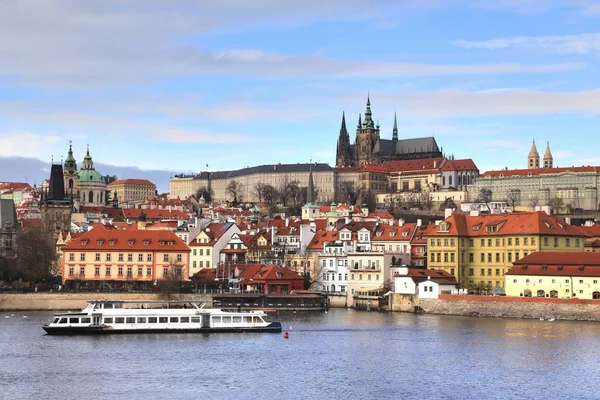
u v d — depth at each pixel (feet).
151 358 634.43
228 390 531.09
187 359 631.56
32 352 655.35
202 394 520.42
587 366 604.08
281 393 524.52
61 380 556.10
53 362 615.16
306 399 510.17
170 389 532.32
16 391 525.34
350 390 533.14
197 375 574.15
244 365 609.42
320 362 622.13
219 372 584.40
